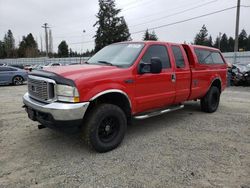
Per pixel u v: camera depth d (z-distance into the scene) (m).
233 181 3.57
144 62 5.16
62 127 4.12
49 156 4.37
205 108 7.52
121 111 4.70
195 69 6.53
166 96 5.66
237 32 26.34
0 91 13.28
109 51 5.72
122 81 4.68
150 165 4.05
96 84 4.30
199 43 86.31
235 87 15.77
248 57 25.69
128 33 59.38
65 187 3.41
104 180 3.59
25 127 5.98
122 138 4.79
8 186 3.43
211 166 4.02
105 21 58.91
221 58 8.01
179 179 3.62
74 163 4.11
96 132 4.38
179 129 5.92
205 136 5.43
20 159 4.25
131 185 3.46
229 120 6.74
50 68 4.80
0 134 5.48
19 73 17.44
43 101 4.41
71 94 4.08
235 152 4.57
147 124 6.34
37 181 3.56
